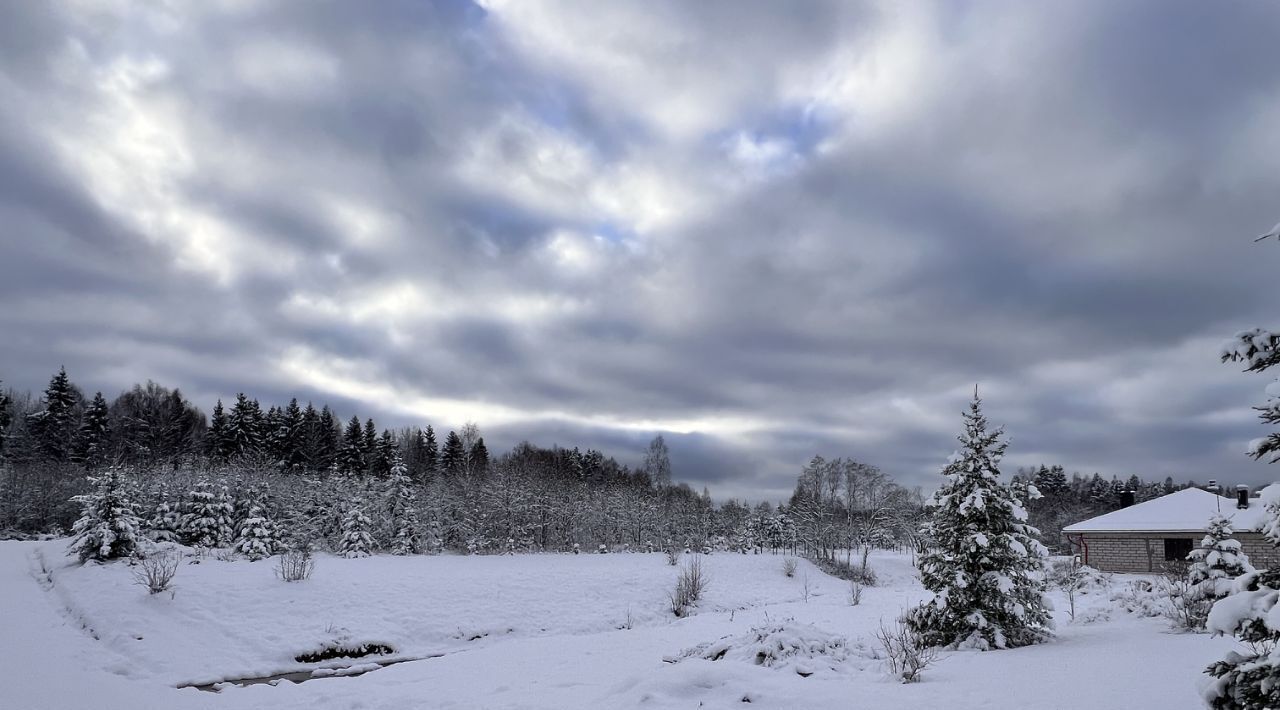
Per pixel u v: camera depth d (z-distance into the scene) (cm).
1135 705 711
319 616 1895
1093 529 3453
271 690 1289
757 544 5734
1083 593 2459
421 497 4434
